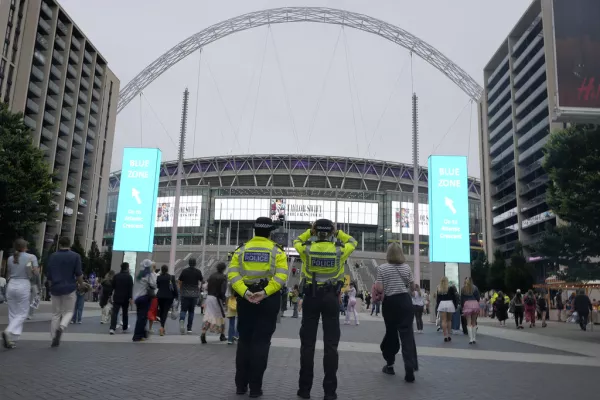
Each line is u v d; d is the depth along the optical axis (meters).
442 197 26.75
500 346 13.05
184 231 121.19
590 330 22.23
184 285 13.83
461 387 6.54
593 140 18.41
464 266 26.16
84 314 21.88
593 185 18.17
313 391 6.04
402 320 7.21
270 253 5.86
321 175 133.38
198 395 5.48
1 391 5.26
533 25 78.06
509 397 5.94
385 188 137.12
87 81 94.44
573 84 15.81
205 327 11.24
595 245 19.23
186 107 34.81
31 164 22.06
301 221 118.56
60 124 84.62
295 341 12.20
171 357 8.56
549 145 19.69
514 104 84.38
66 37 86.12
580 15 16.19
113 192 138.62
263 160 135.12
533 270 50.00
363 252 110.75
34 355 8.02
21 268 9.02
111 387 5.71
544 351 11.96
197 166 140.88
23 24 74.50
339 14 100.69
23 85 73.94
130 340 11.21
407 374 6.90
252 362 5.54
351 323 22.38
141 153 30.12
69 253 9.53
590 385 6.93
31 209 21.72
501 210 91.81
